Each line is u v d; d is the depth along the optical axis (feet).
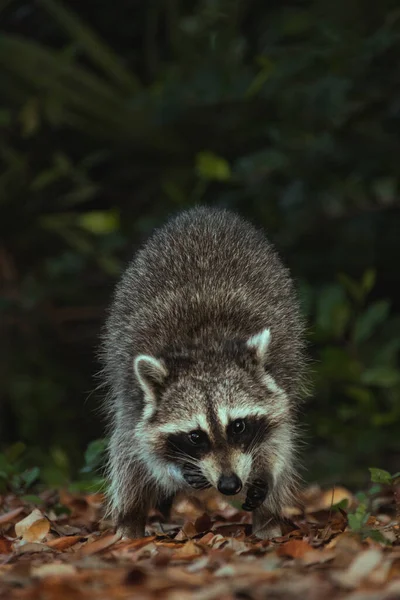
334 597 17.37
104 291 54.13
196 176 54.19
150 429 26.11
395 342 44.47
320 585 18.16
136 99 54.39
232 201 50.93
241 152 54.95
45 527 25.91
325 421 44.01
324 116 48.14
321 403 46.47
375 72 47.80
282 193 50.11
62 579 19.13
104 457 31.55
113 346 28.81
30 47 53.42
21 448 33.12
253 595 17.39
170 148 55.16
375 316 44.37
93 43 56.59
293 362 27.96
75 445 51.42
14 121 55.52
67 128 56.49
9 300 51.65
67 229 54.60
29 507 29.78
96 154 53.01
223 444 25.38
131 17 59.82
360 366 44.06
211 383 25.71
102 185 57.82
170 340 27.04
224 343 26.48
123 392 27.48
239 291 27.76
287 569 19.79
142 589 18.20
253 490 26.37
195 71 53.42
